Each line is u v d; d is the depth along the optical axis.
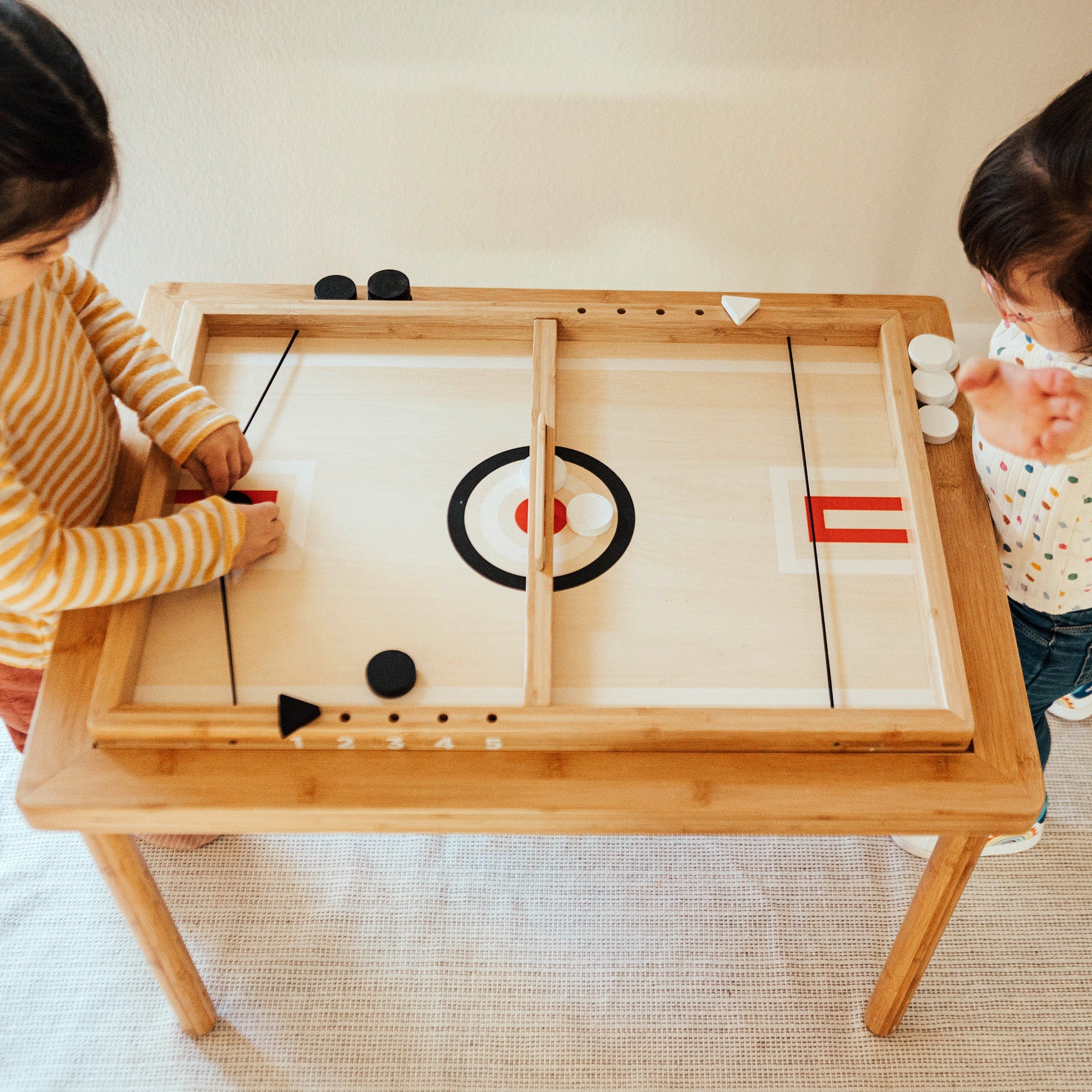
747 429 1.07
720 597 0.97
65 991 1.30
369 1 1.39
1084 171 0.73
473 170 1.58
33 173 0.71
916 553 0.97
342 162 1.57
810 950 1.32
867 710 0.88
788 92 1.49
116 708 0.88
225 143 1.54
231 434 1.01
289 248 1.69
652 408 1.09
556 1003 1.28
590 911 1.35
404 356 1.12
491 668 0.92
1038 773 0.87
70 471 0.98
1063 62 1.45
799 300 1.14
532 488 0.96
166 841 1.38
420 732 0.86
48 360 0.94
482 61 1.45
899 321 1.11
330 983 1.30
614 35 1.42
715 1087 1.22
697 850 1.41
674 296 1.13
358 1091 1.22
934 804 0.85
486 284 1.75
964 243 0.85
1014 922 1.35
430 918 1.35
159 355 1.05
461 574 0.98
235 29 1.41
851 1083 1.22
